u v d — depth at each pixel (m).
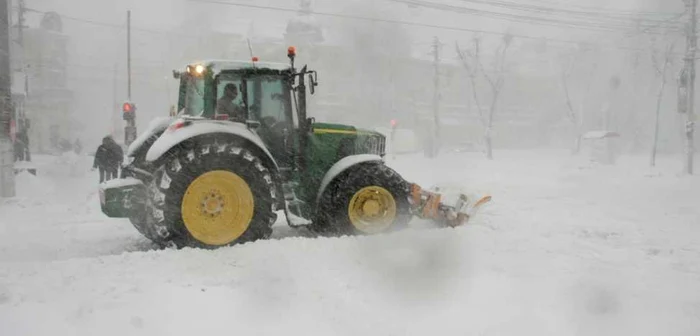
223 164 5.38
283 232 6.67
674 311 3.60
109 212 5.60
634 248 5.38
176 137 5.36
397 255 4.89
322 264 4.60
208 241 5.32
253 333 3.21
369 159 6.13
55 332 3.22
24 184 11.95
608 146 25.72
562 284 4.13
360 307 3.61
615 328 3.33
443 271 4.45
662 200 9.84
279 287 3.99
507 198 9.95
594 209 8.41
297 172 6.13
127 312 3.52
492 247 5.30
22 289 3.94
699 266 4.69
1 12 10.02
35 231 6.93
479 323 3.38
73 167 19.80
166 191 5.22
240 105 5.99
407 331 3.24
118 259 4.75
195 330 3.25
